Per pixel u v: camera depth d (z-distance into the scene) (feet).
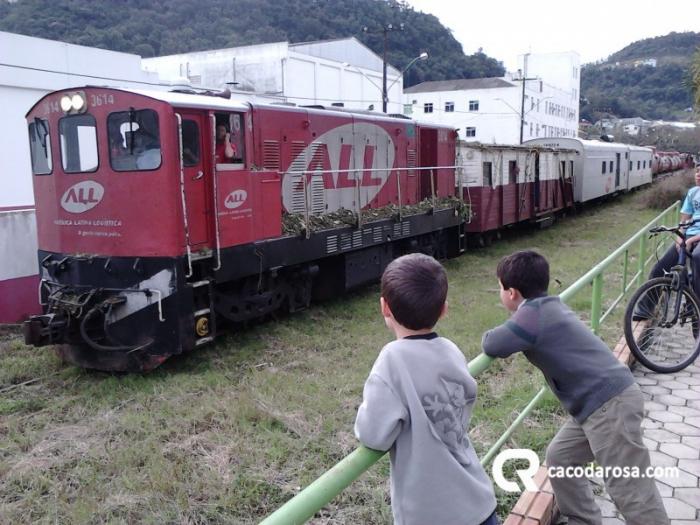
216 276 21.70
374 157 33.53
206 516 12.10
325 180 29.73
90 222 21.09
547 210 59.88
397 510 6.29
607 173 78.79
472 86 181.06
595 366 9.00
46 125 21.94
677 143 221.87
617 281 31.60
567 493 9.96
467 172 45.68
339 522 11.44
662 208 73.61
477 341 22.13
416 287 6.44
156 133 19.60
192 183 20.88
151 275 20.11
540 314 9.07
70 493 13.19
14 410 17.88
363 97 113.80
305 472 13.58
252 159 23.59
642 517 8.70
